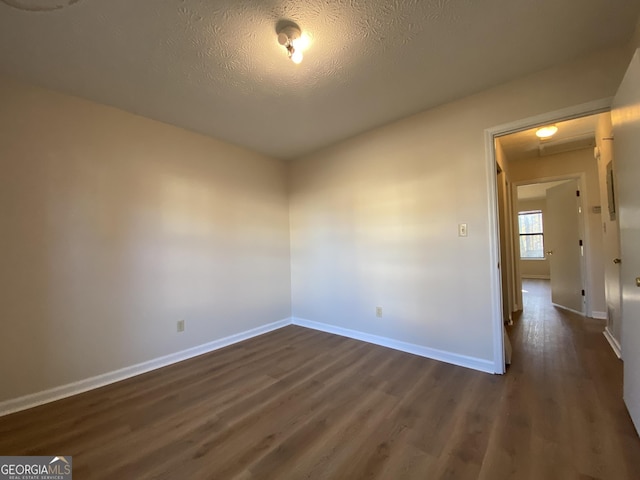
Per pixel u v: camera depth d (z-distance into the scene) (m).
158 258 2.80
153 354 2.73
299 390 2.24
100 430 1.80
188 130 3.06
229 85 2.24
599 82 1.98
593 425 1.70
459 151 2.57
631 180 1.63
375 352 2.97
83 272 2.35
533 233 8.53
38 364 2.13
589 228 4.04
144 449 1.62
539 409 1.88
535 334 3.35
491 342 2.44
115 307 2.51
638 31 1.68
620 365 2.48
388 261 3.09
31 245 2.12
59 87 2.21
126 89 2.27
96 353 2.40
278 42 1.76
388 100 2.54
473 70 2.13
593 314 4.00
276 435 1.72
